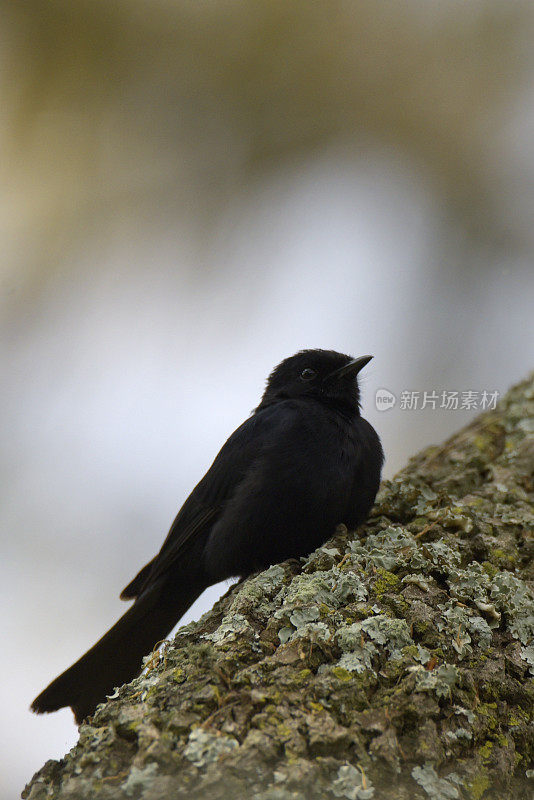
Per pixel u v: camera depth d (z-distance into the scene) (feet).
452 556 22.45
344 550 23.36
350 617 19.79
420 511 26.89
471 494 28.02
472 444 32.27
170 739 16.34
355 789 15.61
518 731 18.44
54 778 16.72
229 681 17.85
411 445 44.98
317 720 16.75
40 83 47.65
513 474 29.25
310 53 49.47
